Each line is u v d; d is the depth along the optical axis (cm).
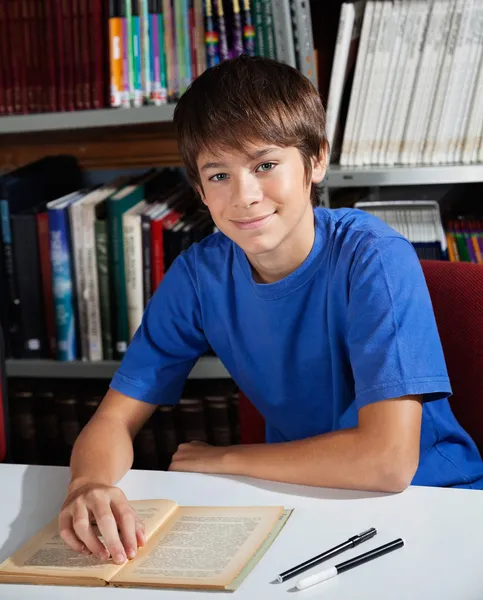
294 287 115
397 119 176
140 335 127
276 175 102
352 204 200
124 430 117
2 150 217
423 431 114
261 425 138
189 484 99
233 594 73
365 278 107
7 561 83
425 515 86
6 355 191
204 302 125
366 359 102
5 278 188
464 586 72
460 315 121
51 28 178
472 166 171
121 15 174
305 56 172
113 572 78
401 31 170
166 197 198
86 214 181
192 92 106
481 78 171
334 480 95
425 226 182
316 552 80
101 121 179
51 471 106
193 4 171
